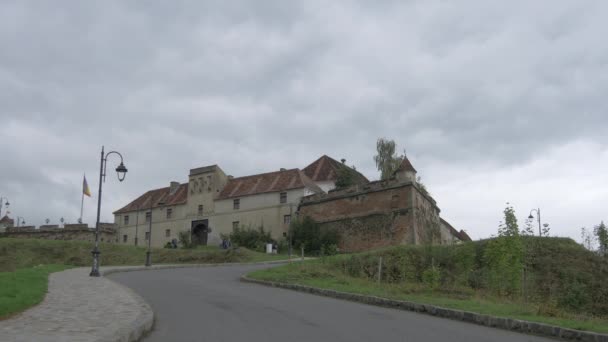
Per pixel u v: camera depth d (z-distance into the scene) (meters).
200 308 14.00
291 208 63.59
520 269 22.33
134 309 12.17
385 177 68.69
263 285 22.86
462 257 31.89
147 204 80.75
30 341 7.92
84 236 78.12
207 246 67.31
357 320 12.70
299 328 11.10
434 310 14.70
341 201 60.41
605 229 40.97
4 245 56.56
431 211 62.62
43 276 20.42
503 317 12.84
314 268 28.27
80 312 11.44
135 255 54.97
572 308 30.09
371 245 56.19
